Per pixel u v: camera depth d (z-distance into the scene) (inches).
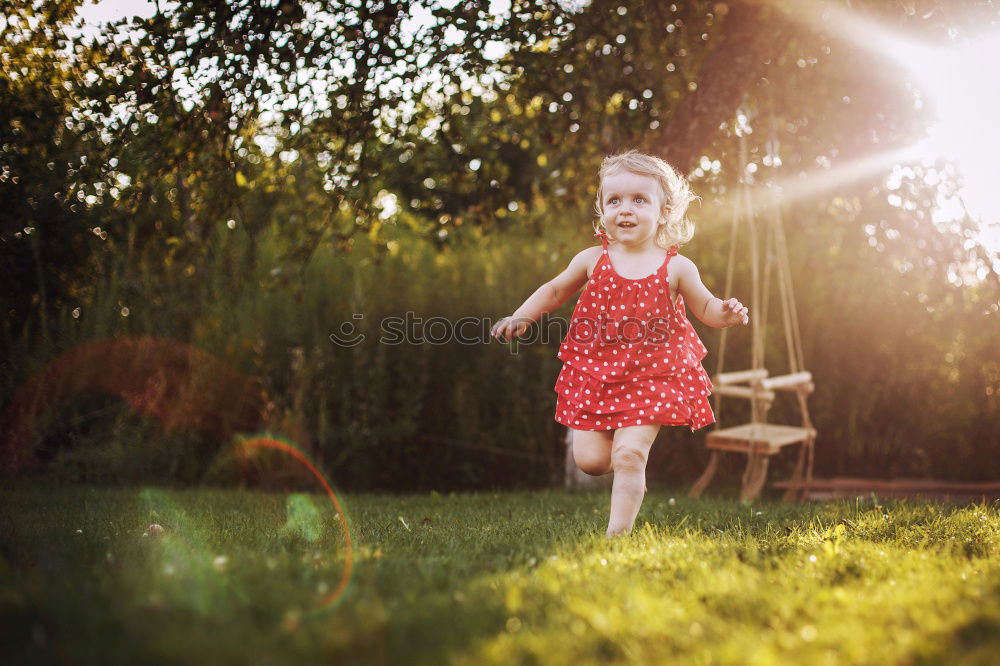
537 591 76.9
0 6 155.1
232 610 68.7
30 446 203.0
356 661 58.7
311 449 233.6
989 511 149.6
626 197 123.0
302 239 197.6
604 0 197.3
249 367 232.5
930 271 249.8
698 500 187.9
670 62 221.0
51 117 167.6
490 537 114.0
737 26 192.7
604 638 64.5
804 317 261.3
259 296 236.5
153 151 160.2
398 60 164.1
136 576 78.4
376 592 75.5
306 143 175.0
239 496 187.8
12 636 62.6
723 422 259.0
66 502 162.2
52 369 203.6
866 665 59.8
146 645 59.6
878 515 137.3
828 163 242.5
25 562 89.9
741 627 68.0
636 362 116.2
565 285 129.1
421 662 58.9
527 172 295.6
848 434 263.9
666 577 84.7
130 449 214.1
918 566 89.9
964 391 256.2
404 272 252.8
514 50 181.9
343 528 125.7
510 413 247.6
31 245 189.6
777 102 227.6
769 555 98.4
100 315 209.8
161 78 152.5
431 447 247.8
